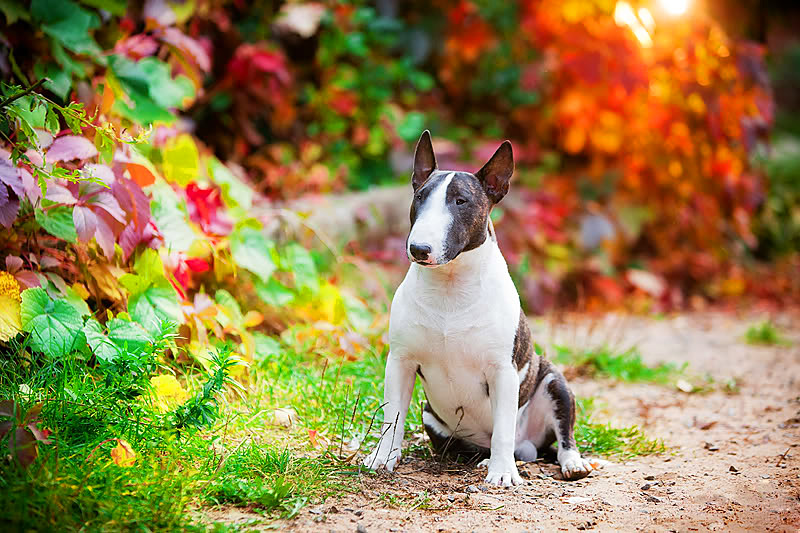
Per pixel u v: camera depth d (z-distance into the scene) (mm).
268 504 3133
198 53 5363
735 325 8000
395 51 8719
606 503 3400
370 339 5359
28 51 4723
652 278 8625
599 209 8625
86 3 4914
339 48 7879
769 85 8914
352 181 7949
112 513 2832
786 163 12742
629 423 4836
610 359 5953
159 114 4910
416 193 3574
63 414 3375
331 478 3477
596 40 8227
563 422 3906
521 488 3562
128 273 4324
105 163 4211
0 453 3002
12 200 3807
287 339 5035
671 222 9117
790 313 8766
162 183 4660
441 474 3721
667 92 8703
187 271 4578
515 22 8883
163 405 3637
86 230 3969
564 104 8773
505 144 3605
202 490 3168
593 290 8367
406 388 3756
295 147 7848
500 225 7758
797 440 4410
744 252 10109
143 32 5414
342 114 7992
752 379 5945
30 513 2754
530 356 3861
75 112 3801
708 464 4020
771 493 3543
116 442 3270
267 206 6023
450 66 8969
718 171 9086
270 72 6945
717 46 8617
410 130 8078
